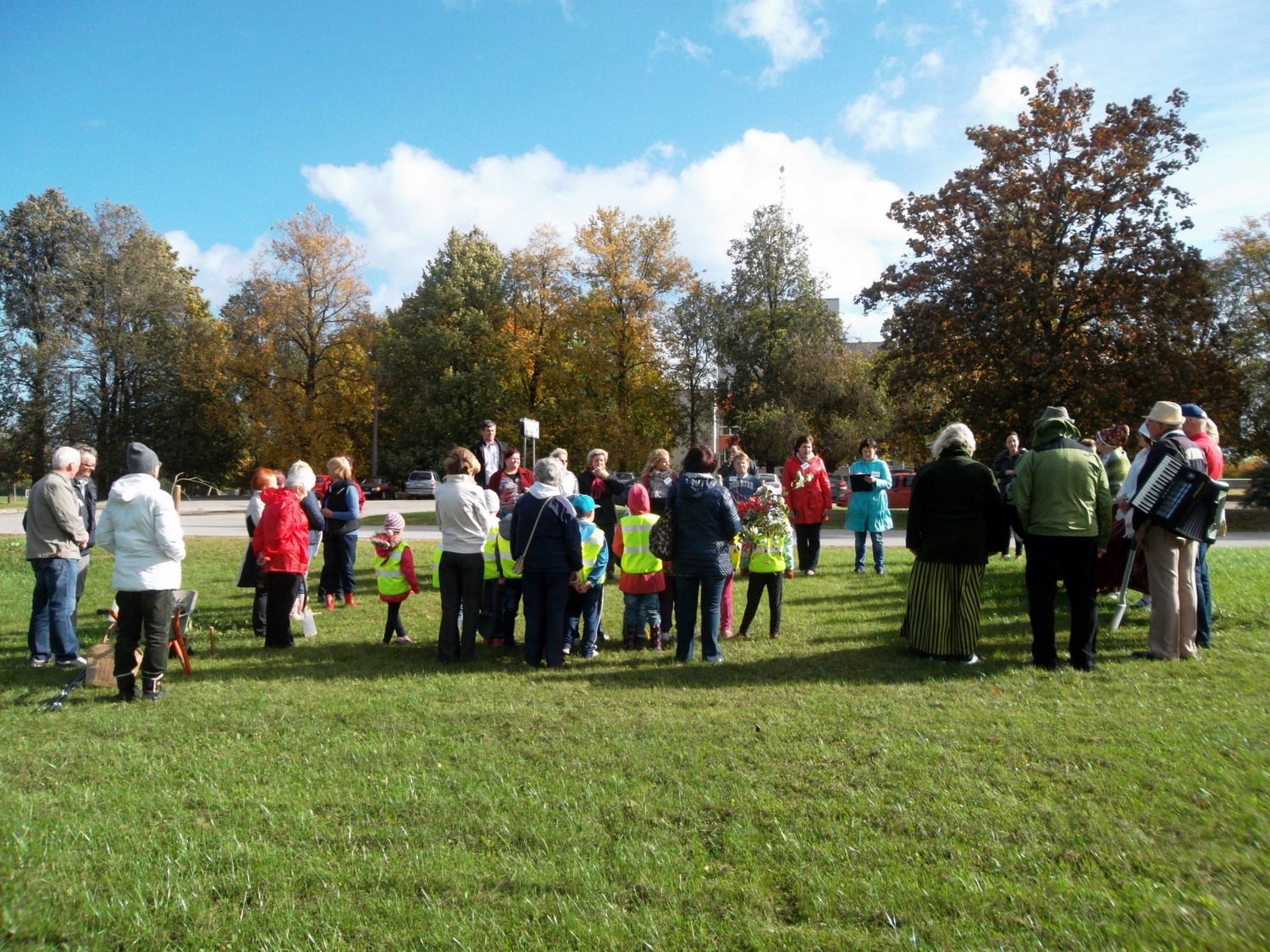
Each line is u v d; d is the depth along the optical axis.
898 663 6.83
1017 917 2.99
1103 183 25.50
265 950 2.88
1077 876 3.28
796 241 48.00
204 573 13.62
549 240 43.72
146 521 6.11
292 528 7.84
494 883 3.33
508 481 10.30
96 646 6.49
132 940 2.97
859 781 4.25
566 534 6.98
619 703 5.77
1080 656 6.44
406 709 5.71
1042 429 6.62
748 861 3.45
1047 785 4.14
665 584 8.05
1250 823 3.69
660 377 42.06
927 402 35.06
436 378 49.47
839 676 6.42
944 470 6.89
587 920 3.02
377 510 36.56
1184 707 5.38
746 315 47.72
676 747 4.80
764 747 4.77
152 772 4.59
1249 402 28.17
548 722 5.35
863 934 2.91
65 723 5.52
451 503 7.23
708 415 52.00
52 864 3.51
